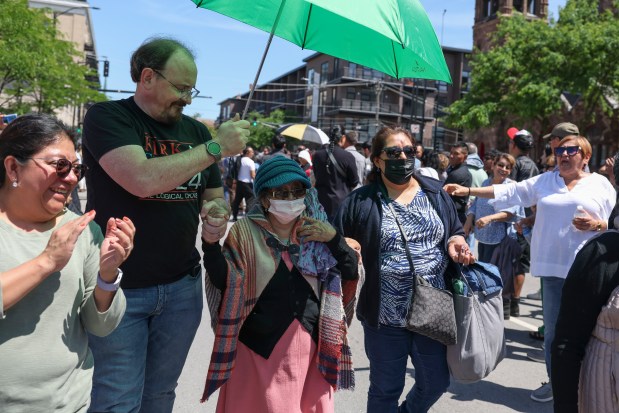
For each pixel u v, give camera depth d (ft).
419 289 10.54
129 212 8.63
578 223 12.75
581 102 112.47
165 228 8.82
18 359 6.14
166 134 9.04
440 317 10.41
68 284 6.59
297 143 157.79
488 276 11.12
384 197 11.24
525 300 26.12
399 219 11.02
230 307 8.63
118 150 8.11
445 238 11.17
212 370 8.59
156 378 9.48
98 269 7.06
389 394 10.98
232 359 8.68
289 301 8.94
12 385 6.12
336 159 25.12
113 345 8.53
